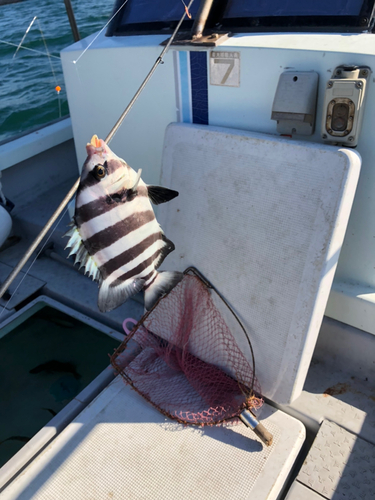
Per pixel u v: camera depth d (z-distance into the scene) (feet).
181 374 7.35
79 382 8.19
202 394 6.79
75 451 6.24
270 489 5.61
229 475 5.80
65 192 12.71
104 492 5.75
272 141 6.03
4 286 3.62
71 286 9.95
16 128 16.62
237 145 6.39
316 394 6.94
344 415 6.57
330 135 5.89
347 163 5.42
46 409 7.74
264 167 6.13
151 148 8.47
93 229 3.87
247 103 6.69
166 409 6.69
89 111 9.04
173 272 4.71
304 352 6.11
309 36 6.25
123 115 4.68
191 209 7.01
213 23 7.42
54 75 17.89
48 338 9.06
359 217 6.43
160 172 7.86
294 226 5.94
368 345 6.92
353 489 5.68
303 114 5.91
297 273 5.98
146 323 7.83
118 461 6.08
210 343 7.07
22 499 5.75
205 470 5.88
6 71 19.25
